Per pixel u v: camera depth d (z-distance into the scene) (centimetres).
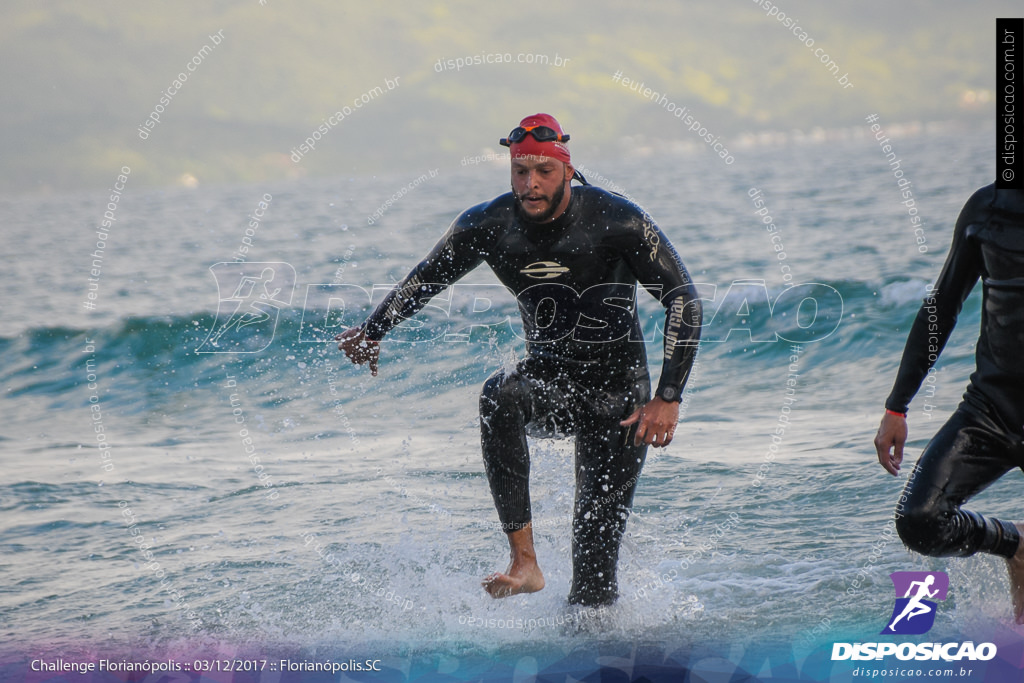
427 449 2227
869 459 1856
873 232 5606
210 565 1445
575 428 1283
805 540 1439
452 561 1439
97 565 1463
